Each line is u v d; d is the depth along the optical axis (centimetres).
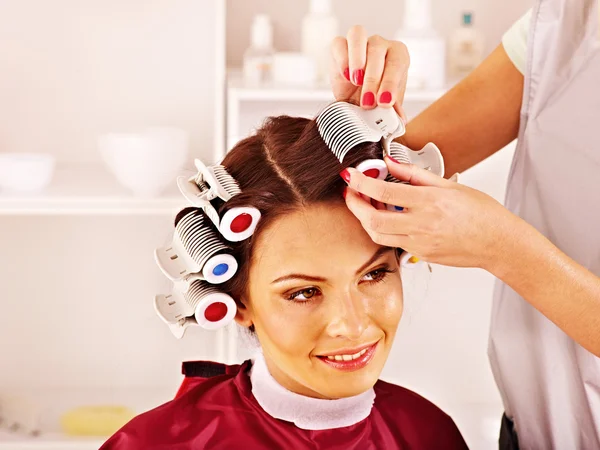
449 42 181
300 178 85
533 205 104
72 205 161
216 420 99
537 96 103
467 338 191
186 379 107
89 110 181
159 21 178
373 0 181
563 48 101
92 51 178
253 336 97
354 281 85
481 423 188
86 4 176
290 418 96
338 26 176
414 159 92
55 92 180
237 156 91
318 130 86
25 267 187
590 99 99
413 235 80
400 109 92
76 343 192
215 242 86
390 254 87
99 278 189
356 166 82
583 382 99
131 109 181
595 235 98
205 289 87
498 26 185
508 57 108
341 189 84
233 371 107
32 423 177
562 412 103
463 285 188
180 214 89
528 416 107
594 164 98
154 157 159
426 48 164
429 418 108
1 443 170
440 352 192
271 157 88
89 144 183
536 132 103
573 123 100
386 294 87
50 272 188
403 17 179
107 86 180
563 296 85
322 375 87
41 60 178
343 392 87
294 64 164
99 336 191
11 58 177
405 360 193
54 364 192
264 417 97
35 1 175
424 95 161
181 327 87
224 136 171
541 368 103
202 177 89
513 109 109
